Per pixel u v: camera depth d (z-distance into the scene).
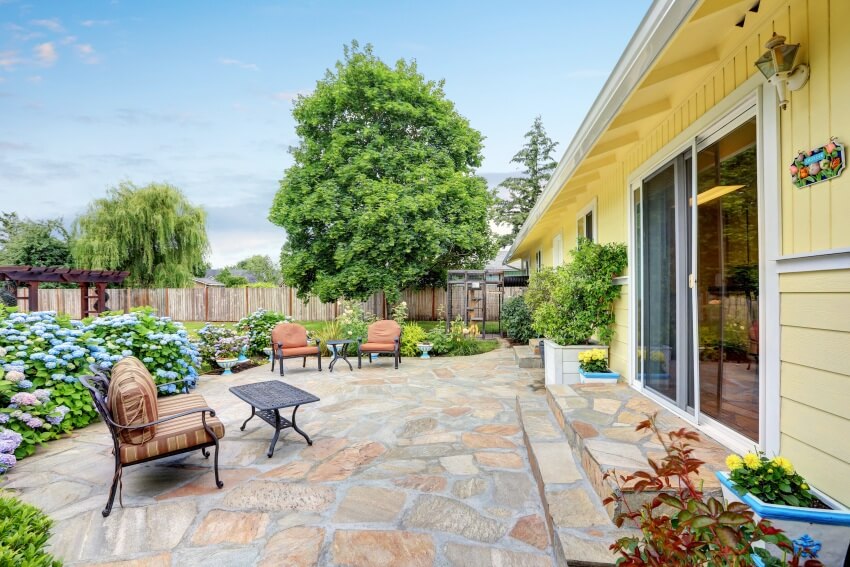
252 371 8.19
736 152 2.88
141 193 20.14
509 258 18.62
